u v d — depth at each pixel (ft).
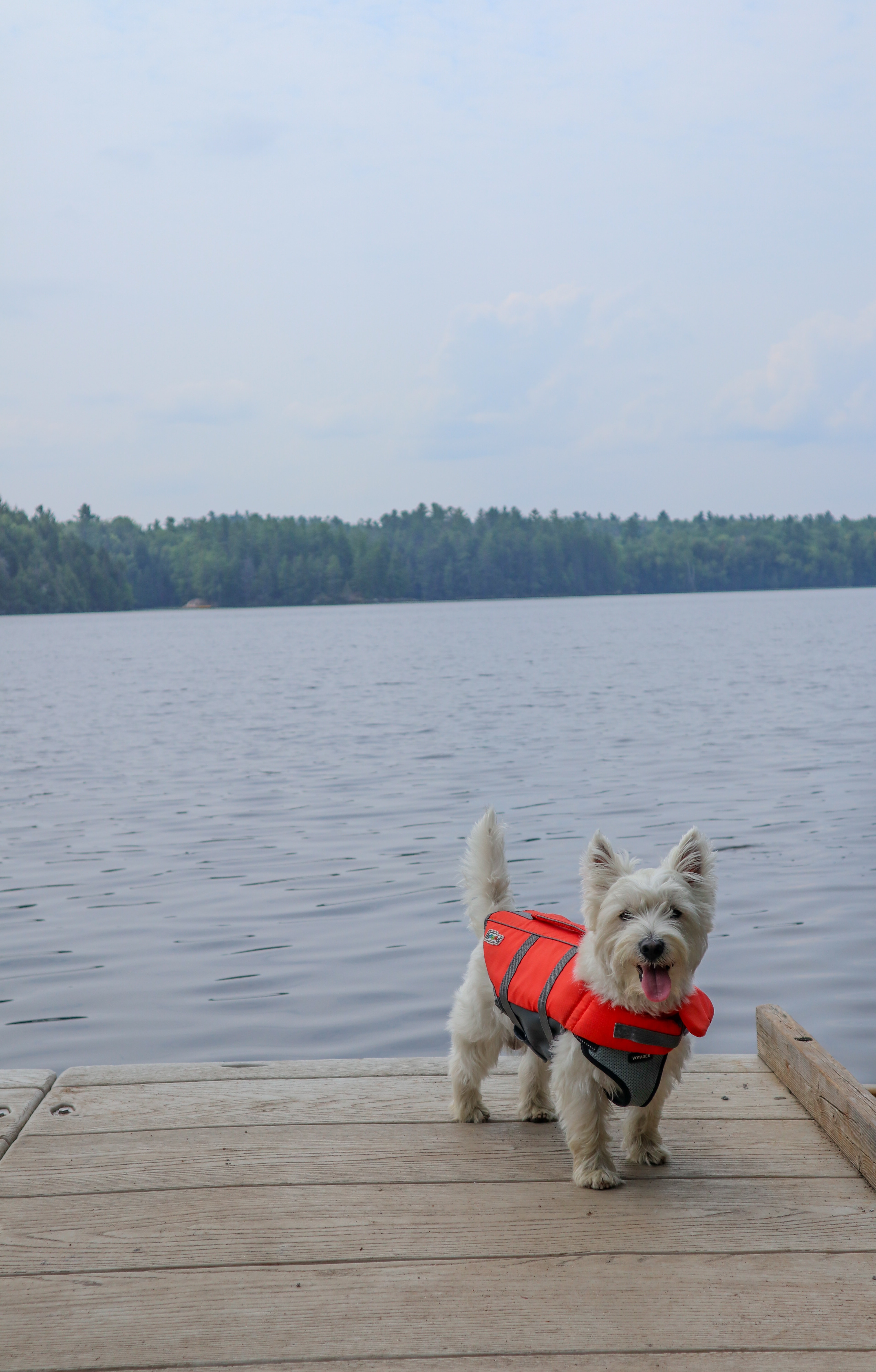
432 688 111.24
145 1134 13.10
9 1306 9.68
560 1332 9.26
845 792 47.21
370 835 40.86
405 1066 15.34
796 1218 11.13
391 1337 9.21
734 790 48.24
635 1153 12.47
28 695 115.24
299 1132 13.21
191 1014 22.94
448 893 32.45
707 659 146.10
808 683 104.78
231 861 37.14
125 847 39.88
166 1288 9.93
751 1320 9.41
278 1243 10.69
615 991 11.66
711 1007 12.07
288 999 23.80
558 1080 12.07
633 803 45.65
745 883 32.65
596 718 78.89
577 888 32.09
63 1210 11.30
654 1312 9.54
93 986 24.82
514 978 12.78
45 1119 13.48
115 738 74.54
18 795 51.65
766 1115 13.65
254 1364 8.90
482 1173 12.21
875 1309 9.55
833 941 26.96
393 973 25.46
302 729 77.36
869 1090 12.94
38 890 33.78
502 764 57.41
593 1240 10.74
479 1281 10.03
